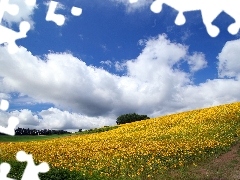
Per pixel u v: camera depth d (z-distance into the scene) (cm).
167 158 2155
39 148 2677
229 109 3391
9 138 4762
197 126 2964
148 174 1919
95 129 4378
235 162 2025
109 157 2252
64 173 1385
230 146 2319
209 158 2133
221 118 3073
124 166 2044
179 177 1858
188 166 2027
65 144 2898
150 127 3347
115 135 3166
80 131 5066
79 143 2878
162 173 1922
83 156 2312
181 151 2248
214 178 1823
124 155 2266
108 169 2020
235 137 2502
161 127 3231
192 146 2311
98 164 2098
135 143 2602
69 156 2319
